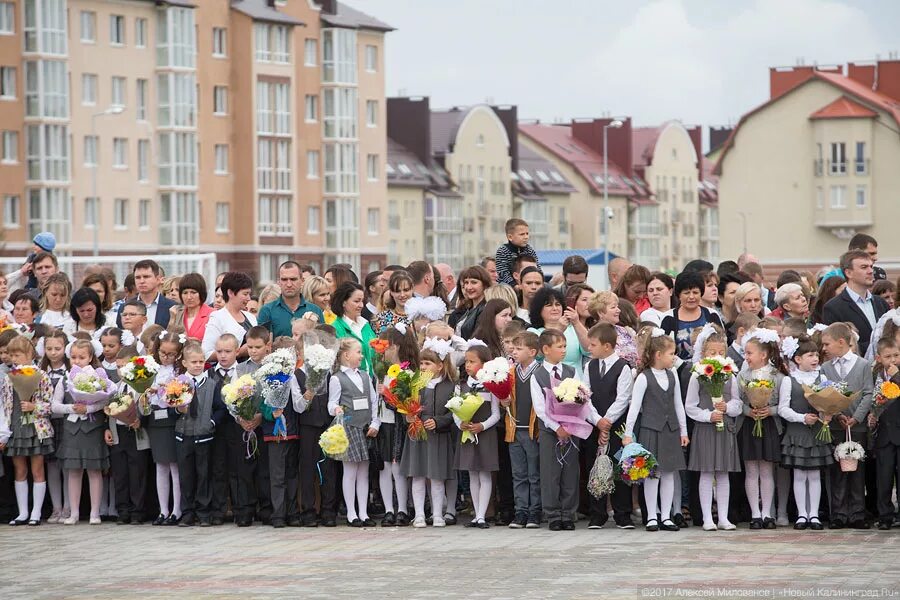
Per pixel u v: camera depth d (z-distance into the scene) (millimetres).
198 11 108062
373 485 23734
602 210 162125
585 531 21328
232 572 18047
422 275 23844
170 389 22312
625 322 22453
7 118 95500
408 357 22094
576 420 21312
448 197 141125
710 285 22969
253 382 22000
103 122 100812
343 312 23312
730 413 21141
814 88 129625
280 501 22281
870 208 128375
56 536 21703
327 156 119562
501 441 22297
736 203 132000
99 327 24266
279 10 114562
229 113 111000
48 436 22984
